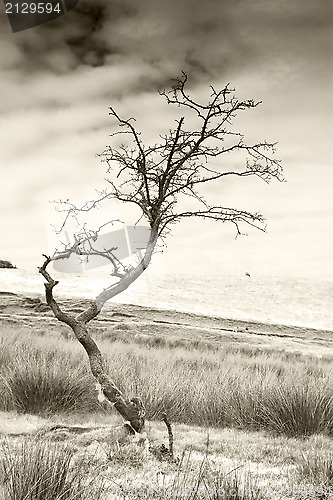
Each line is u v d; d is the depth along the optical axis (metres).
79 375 8.80
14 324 23.75
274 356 23.50
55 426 6.84
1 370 9.49
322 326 41.38
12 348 11.65
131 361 12.81
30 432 6.61
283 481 5.34
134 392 8.49
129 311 32.59
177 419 8.55
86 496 4.32
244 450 6.69
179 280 51.25
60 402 8.16
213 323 34.78
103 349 14.66
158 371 10.50
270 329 36.09
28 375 8.34
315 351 28.28
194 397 8.99
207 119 6.53
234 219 6.59
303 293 54.09
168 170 6.59
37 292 32.84
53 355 11.38
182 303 41.81
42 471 4.32
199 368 12.98
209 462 5.87
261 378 9.68
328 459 5.88
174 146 6.58
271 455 6.53
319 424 7.80
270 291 53.25
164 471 5.38
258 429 8.11
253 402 8.43
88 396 8.56
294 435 7.72
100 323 27.98
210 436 7.38
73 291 35.41
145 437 6.25
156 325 29.12
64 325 25.05
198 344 25.50
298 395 8.05
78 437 6.42
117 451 5.78
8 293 29.06
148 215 6.48
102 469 5.30
